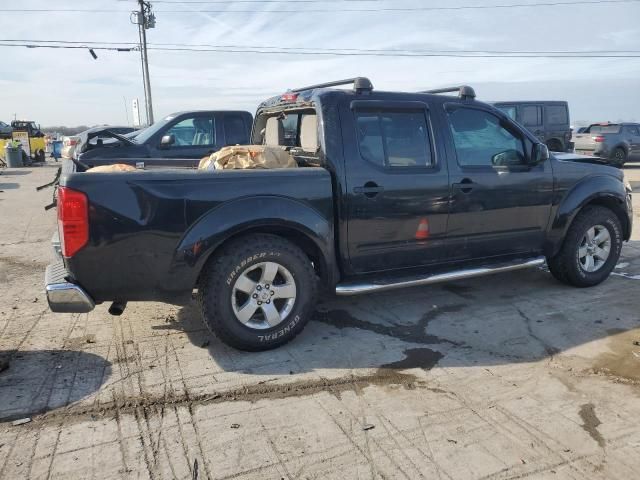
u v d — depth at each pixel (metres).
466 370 3.75
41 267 6.53
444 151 4.56
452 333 4.41
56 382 3.54
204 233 3.67
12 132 27.95
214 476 2.62
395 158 4.38
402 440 2.91
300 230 3.98
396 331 4.46
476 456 2.77
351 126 4.21
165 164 6.62
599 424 3.07
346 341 4.25
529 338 4.30
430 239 4.57
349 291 4.22
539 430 3.01
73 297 3.53
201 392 3.42
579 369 3.76
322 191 4.06
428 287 5.64
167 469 2.68
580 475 2.63
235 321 3.86
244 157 4.11
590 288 5.56
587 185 5.29
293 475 2.63
